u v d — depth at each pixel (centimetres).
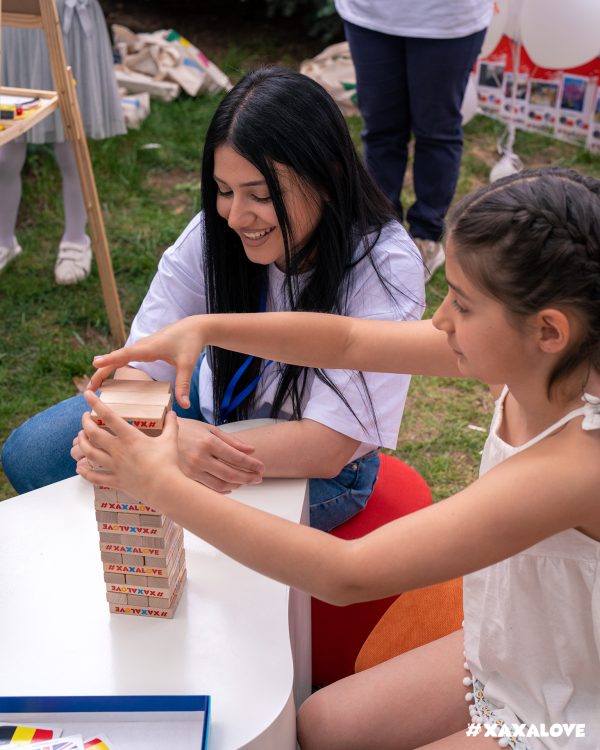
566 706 126
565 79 419
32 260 346
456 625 165
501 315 105
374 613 181
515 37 408
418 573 108
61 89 269
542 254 100
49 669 120
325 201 158
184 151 415
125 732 112
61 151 319
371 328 141
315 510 173
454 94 311
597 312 102
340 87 448
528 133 441
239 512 108
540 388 111
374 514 184
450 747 128
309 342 140
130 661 121
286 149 150
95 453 112
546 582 120
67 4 315
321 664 186
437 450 271
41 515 145
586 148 426
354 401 161
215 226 167
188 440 141
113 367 130
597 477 106
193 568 136
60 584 133
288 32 536
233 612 128
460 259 106
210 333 135
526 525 106
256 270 174
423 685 141
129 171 396
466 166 417
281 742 117
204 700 111
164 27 533
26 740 110
